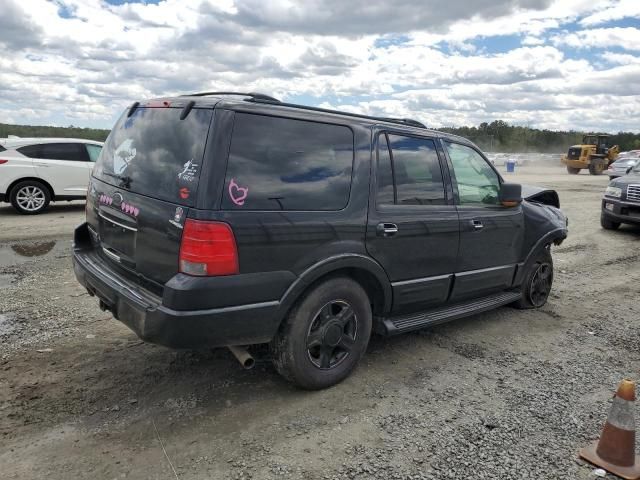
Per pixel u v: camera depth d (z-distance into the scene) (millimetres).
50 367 3881
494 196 4980
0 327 4598
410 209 4031
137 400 3467
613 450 2947
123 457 2867
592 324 5355
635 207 10297
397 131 4039
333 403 3527
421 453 3010
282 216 3223
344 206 3570
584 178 26922
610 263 8172
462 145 4691
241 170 3080
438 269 4320
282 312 3279
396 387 3801
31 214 10836
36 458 2830
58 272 6387
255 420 3281
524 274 5445
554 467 2936
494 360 4363
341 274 3670
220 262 2975
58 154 11102
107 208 3740
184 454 2912
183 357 4117
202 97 3373
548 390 3852
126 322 3266
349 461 2908
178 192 3078
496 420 3398
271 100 3414
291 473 2785
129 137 3736
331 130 3578
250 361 3270
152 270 3242
